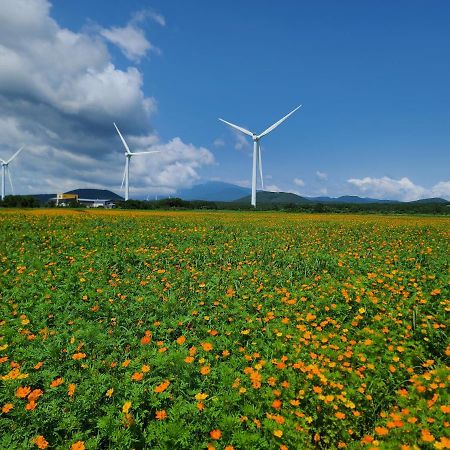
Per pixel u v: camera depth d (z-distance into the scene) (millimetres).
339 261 12586
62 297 8594
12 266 11914
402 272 10703
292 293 9039
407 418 4207
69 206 79375
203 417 4195
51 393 4598
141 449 3961
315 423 4438
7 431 4086
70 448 3779
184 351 5520
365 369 5441
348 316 7781
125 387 4629
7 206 66688
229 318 7375
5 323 6988
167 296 8914
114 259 12758
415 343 6352
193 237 19062
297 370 5281
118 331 6828
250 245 16953
